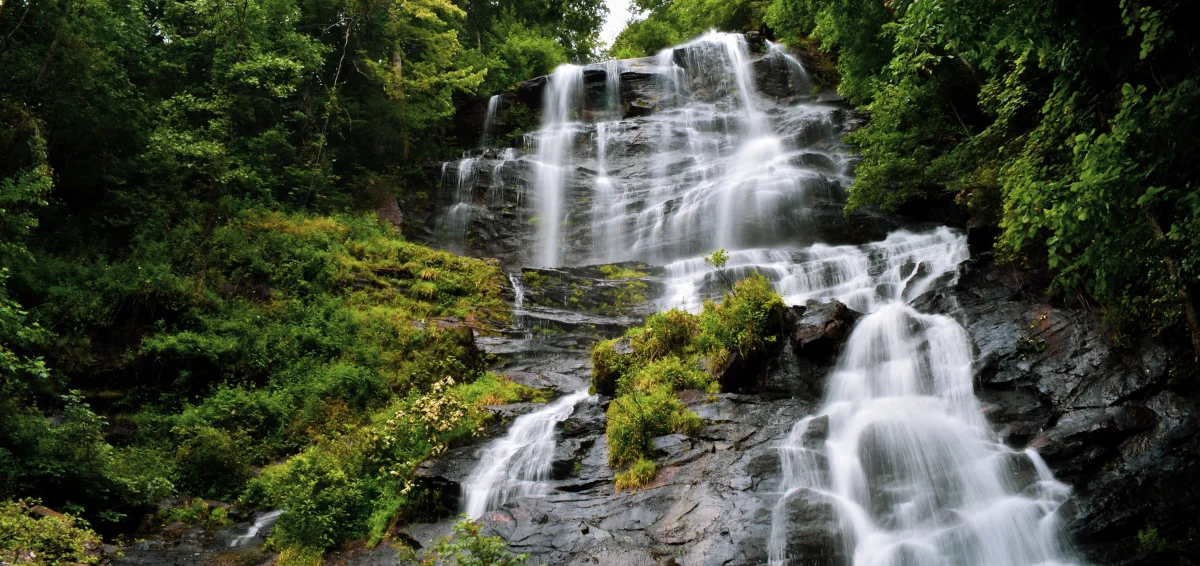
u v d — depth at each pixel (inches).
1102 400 355.9
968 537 295.4
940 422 376.5
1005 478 324.2
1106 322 394.6
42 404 490.0
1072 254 426.6
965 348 432.8
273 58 864.3
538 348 655.8
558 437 436.8
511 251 995.9
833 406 424.5
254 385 560.1
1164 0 276.1
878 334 470.3
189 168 756.6
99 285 582.6
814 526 306.5
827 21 884.6
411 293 733.3
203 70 920.9
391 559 348.8
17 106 578.6
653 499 351.9
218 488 453.1
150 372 541.3
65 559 318.7
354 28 1078.4
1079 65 329.4
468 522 305.4
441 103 1138.7
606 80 1365.7
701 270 828.6
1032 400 383.6
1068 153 353.4
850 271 708.7
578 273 836.0
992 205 554.3
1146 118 242.8
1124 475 307.4
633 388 473.1
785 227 885.8
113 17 739.4
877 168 665.0
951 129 677.3
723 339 496.1
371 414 538.3
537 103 1343.5
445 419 461.7
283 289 683.4
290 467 421.4
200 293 613.6
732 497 338.6
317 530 371.6
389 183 1047.0
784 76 1318.9
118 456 436.5
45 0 661.3
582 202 1064.8
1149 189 236.8
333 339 621.6
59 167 687.7
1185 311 324.5
